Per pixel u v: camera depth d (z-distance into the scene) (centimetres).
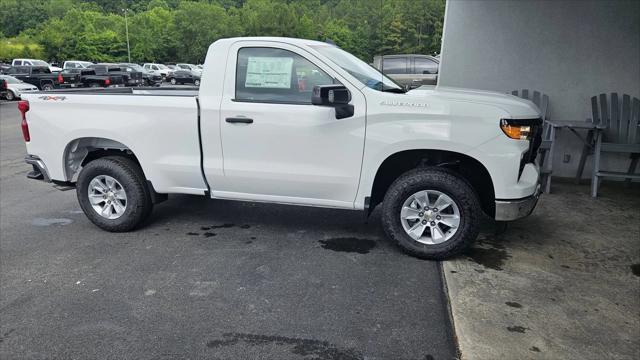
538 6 680
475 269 401
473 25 707
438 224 418
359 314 333
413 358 285
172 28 7500
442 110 393
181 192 474
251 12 7362
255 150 438
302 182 434
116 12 11006
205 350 293
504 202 396
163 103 453
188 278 389
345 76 414
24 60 3759
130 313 336
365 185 421
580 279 386
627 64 664
